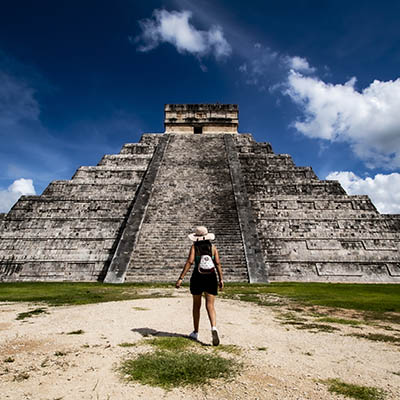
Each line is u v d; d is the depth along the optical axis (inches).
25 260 733.3
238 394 108.6
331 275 695.7
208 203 808.9
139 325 217.8
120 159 1055.0
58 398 103.7
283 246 747.4
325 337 199.2
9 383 115.6
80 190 916.6
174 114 1418.6
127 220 756.6
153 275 610.5
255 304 343.9
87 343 170.1
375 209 831.7
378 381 124.4
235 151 1074.1
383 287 553.0
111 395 106.3
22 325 215.6
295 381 122.2
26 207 849.5
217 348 164.4
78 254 744.3
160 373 126.0
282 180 951.6
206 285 175.2
